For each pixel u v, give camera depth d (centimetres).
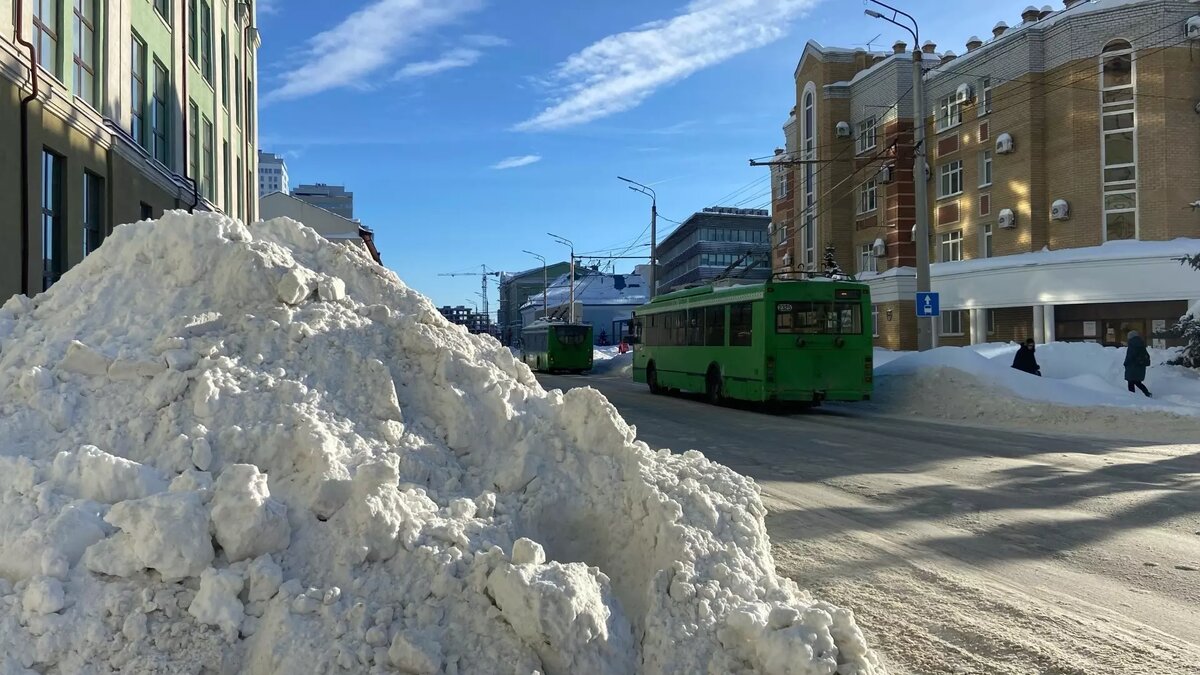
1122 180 2552
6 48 1124
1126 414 1392
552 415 463
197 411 367
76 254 1399
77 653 268
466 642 288
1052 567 537
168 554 288
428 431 426
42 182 1282
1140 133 2511
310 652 273
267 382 394
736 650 305
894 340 3234
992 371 1656
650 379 2361
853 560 550
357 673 270
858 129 3688
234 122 2850
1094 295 2470
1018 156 2783
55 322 444
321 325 455
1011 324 2769
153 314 440
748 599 336
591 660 294
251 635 285
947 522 664
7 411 364
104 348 402
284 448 357
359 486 341
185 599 287
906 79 3350
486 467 419
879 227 3469
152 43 1884
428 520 341
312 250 566
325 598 293
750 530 395
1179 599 471
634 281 10312
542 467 410
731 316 1789
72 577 284
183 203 2095
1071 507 723
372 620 289
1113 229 2566
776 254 4409
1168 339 2334
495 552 316
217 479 325
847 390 1641
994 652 391
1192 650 394
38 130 1240
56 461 325
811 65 3928
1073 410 1430
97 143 1493
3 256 1136
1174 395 1664
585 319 9106
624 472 407
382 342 470
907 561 548
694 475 434
